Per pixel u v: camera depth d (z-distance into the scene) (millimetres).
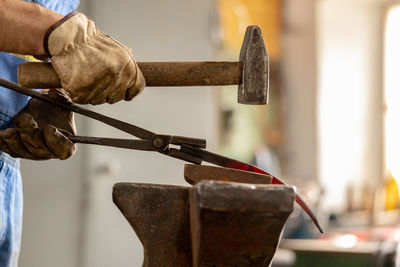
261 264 1391
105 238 4375
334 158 11109
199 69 1646
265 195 1308
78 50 1567
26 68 1604
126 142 1733
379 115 11953
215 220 1313
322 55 10719
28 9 1541
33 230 4039
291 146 10484
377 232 5773
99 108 4418
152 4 4730
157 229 1481
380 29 11711
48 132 1747
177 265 1479
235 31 9188
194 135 4965
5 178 1980
